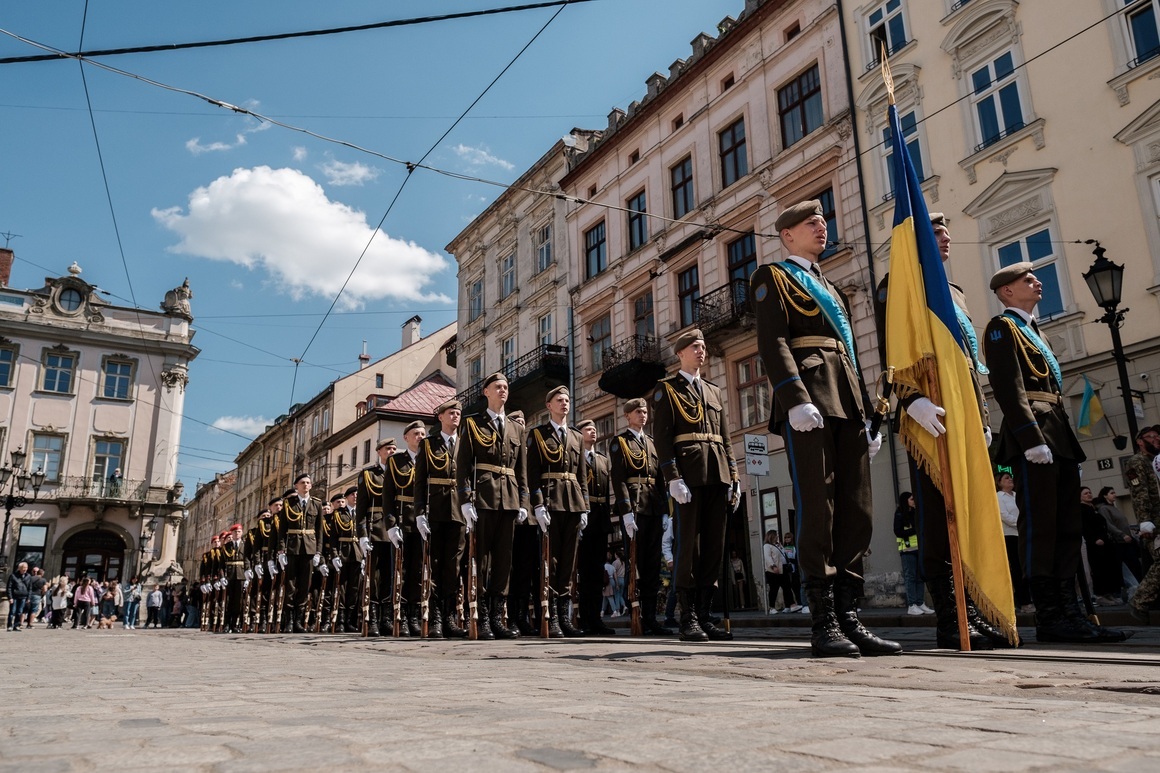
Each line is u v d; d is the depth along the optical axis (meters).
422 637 9.13
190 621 30.22
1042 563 4.93
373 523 11.48
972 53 15.52
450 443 9.54
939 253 4.62
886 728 1.74
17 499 27.19
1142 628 5.80
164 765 1.44
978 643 4.44
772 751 1.49
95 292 39.69
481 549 8.67
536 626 9.90
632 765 1.39
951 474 4.26
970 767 1.31
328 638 10.28
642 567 8.93
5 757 1.54
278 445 54.84
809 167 18.27
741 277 19.94
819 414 4.11
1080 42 13.93
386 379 46.16
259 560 16.31
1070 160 13.84
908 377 4.48
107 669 4.77
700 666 3.68
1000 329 5.16
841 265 17.34
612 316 24.11
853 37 17.83
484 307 31.12
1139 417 12.51
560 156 27.28
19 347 37.84
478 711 2.19
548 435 9.05
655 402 6.86
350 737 1.74
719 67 21.28
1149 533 7.01
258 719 2.09
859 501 4.32
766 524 18.16
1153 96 12.91
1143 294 12.73
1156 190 12.77
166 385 40.28
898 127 4.90
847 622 4.20
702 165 21.41
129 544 38.03
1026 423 4.91
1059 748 1.46
